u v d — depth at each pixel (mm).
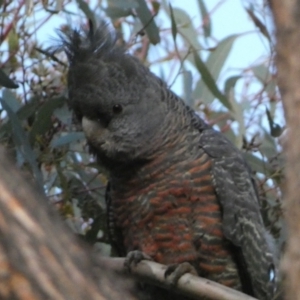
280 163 11219
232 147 10586
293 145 3984
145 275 9141
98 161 10531
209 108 12828
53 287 3771
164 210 9938
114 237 10625
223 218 9969
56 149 10656
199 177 10000
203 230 9914
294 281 3910
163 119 10273
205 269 9984
